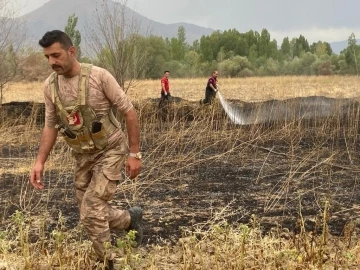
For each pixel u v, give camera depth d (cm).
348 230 473
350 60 6034
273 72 6644
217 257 400
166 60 5503
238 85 3541
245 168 806
